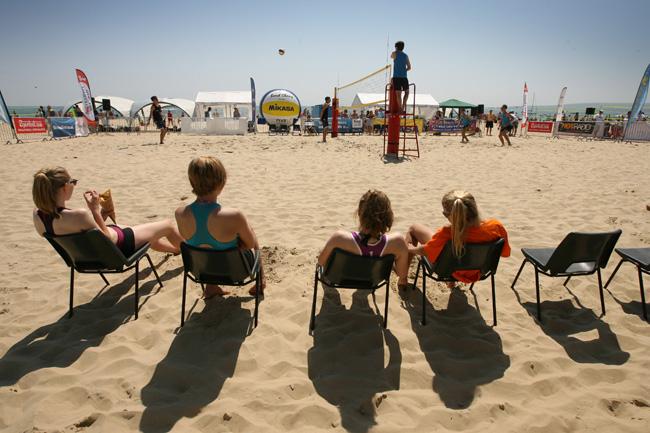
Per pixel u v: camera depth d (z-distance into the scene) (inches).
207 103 1045.2
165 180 293.9
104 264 113.8
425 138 709.9
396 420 82.0
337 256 102.1
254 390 88.9
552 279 143.9
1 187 267.0
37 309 123.3
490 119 814.5
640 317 121.3
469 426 81.1
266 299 127.4
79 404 85.6
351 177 311.6
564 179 313.0
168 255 158.4
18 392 88.6
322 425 80.5
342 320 117.1
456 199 105.8
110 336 108.0
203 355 100.8
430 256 113.3
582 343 108.6
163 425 79.7
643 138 675.4
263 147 499.2
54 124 634.8
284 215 211.3
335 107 657.6
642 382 93.6
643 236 186.4
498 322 118.3
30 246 171.3
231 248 102.0
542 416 83.1
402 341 108.0
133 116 1002.7
